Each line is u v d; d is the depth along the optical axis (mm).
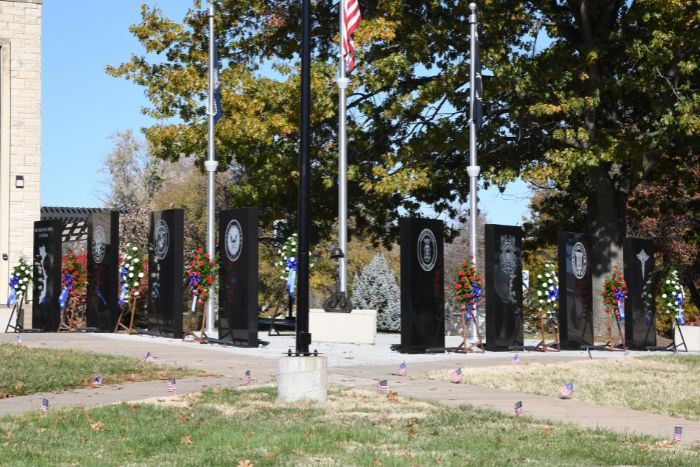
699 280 49000
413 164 35344
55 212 50750
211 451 10562
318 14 38250
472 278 24516
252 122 34750
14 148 34312
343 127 27266
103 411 13008
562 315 26109
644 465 10227
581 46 33750
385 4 34906
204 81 36188
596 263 35625
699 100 31141
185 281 48000
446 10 36000
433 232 24156
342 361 21047
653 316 29062
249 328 23703
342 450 10664
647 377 19875
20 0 34438
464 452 10695
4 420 12398
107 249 28344
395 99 37406
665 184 41875
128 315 33844
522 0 34000
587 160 32500
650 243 29156
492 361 21703
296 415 12938
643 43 32188
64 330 29188
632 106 39188
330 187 37281
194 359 20266
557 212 42406
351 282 62062
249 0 37625
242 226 24094
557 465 10062
